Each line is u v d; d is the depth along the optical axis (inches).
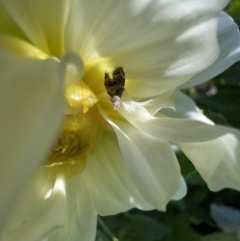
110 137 2.2
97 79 1.8
